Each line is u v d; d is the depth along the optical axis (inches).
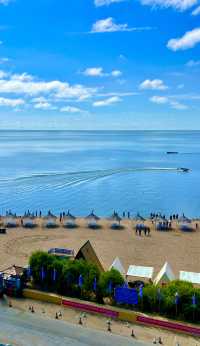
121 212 3511.3
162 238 2534.5
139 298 1390.3
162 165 7199.8
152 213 3324.3
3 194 4227.4
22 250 2183.8
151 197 4197.8
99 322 1288.1
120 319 1312.7
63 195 4237.2
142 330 1241.4
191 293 1334.9
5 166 6732.3
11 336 1170.0
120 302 1412.4
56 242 2377.0
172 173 6092.5
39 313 1337.4
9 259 2004.2
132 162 7731.3
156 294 1374.3
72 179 5300.2
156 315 1341.0
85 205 3786.9
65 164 7155.5
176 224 2938.0
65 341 1151.0
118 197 4180.6
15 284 1488.7
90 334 1198.9
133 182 5172.2
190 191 4530.0
